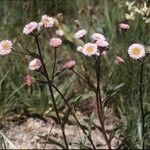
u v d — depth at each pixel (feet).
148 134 2.39
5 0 3.07
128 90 2.60
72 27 3.04
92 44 2.05
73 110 2.27
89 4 3.19
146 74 2.59
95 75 2.78
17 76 2.67
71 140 2.58
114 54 2.72
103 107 2.26
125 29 2.24
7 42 2.03
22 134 2.58
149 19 2.41
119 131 2.52
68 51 2.98
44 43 2.93
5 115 2.58
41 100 2.64
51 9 3.21
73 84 2.77
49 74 2.71
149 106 2.47
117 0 2.87
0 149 2.38
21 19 3.01
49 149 2.53
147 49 2.08
